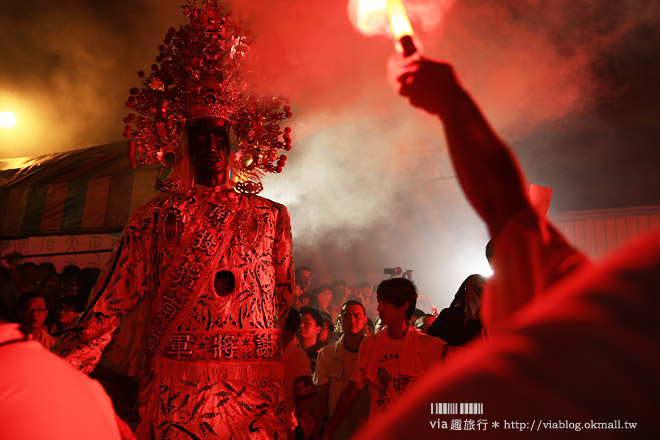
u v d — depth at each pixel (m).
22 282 6.70
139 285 2.77
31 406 1.06
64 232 6.27
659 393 0.34
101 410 1.19
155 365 2.68
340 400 3.93
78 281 6.37
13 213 6.53
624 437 0.34
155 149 3.00
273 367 2.78
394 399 3.68
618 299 0.35
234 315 2.72
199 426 2.55
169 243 2.74
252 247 2.82
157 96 3.02
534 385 0.36
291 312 3.94
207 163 2.90
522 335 0.38
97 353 2.68
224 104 2.99
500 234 0.57
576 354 0.36
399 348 3.73
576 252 0.54
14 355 1.11
